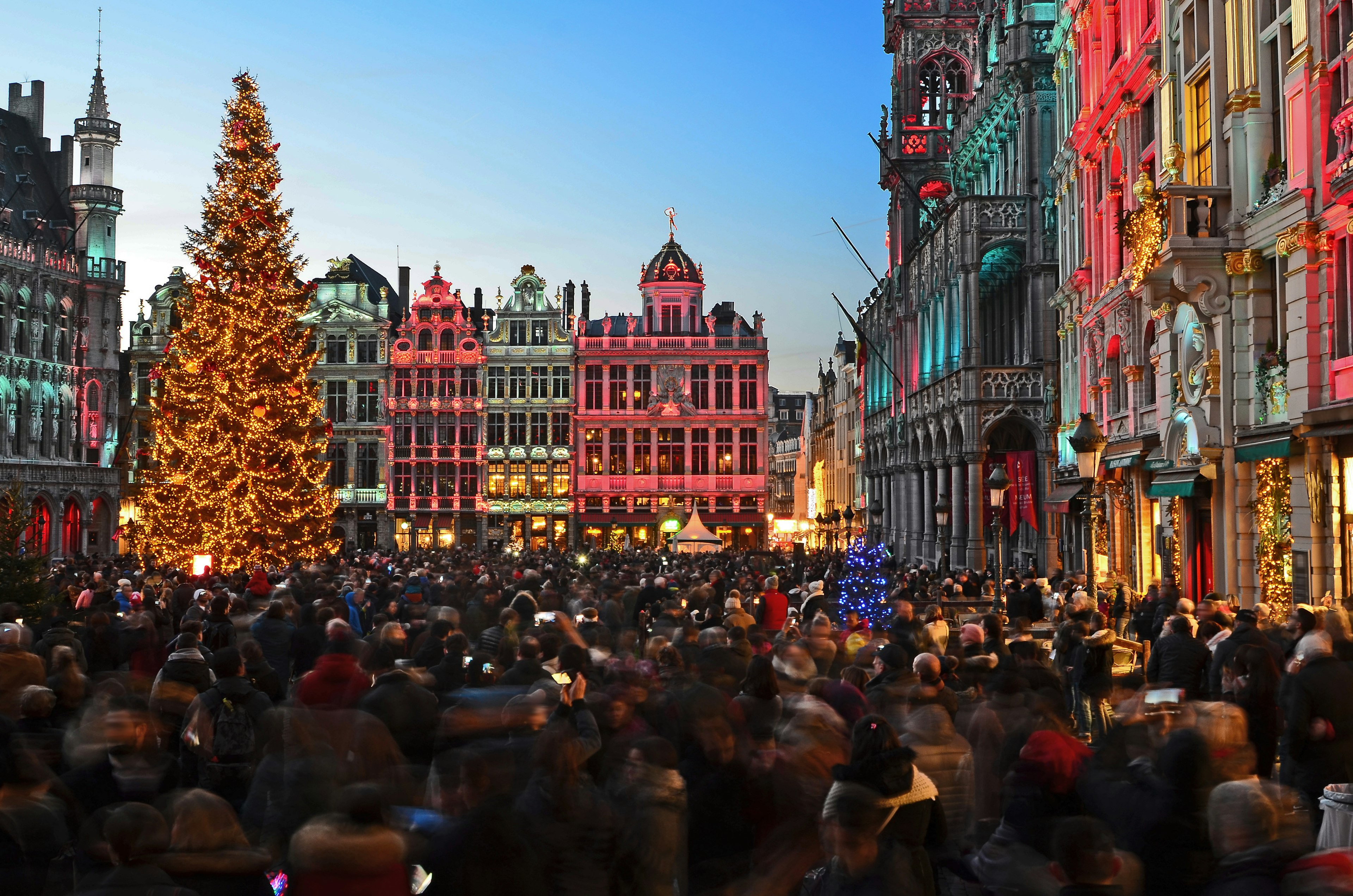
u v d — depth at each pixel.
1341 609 13.23
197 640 11.74
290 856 5.57
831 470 104.75
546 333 83.62
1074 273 32.34
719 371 83.69
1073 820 5.34
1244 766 6.91
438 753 8.56
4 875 6.43
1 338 72.12
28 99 87.06
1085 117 30.92
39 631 16.55
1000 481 23.95
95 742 7.91
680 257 84.81
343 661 9.80
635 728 8.73
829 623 12.71
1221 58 21.50
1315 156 18.23
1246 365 20.72
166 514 38.59
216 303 40.03
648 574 26.00
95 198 83.38
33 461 74.56
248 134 40.75
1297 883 4.89
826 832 5.55
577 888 6.05
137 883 5.59
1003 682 8.31
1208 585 22.69
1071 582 24.55
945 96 60.16
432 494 82.88
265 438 39.03
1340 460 17.69
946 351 46.69
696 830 7.05
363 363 83.19
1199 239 20.78
